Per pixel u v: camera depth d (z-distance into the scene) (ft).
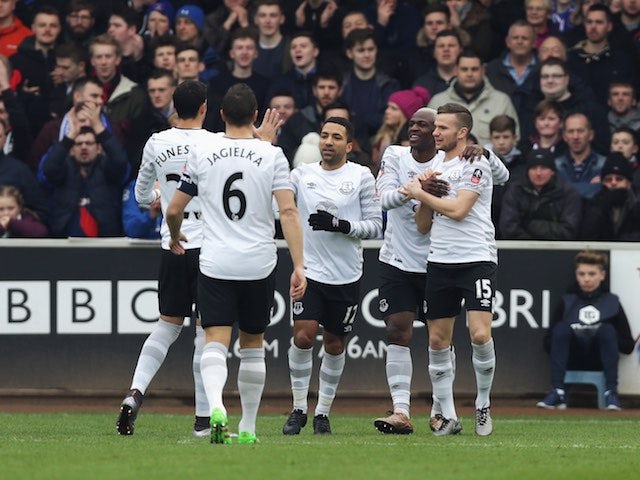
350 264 103.60
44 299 130.00
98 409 127.75
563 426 115.44
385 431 103.60
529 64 149.69
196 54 147.54
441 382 103.86
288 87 148.25
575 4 157.89
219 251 84.89
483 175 99.40
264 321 87.04
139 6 160.25
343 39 156.87
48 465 75.82
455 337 132.26
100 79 144.66
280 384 131.54
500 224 134.51
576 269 131.23
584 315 130.52
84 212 134.82
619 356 132.16
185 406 130.72
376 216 104.12
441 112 100.58
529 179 133.80
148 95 142.10
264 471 72.90
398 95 137.80
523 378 132.67
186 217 97.76
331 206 102.94
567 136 140.87
